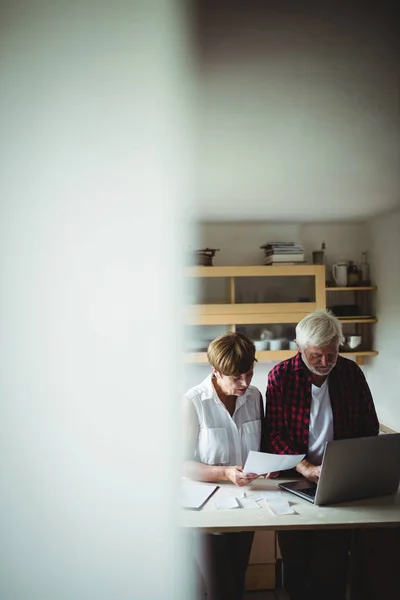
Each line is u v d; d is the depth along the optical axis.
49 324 1.08
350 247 3.82
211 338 3.56
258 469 1.39
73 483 1.07
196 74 1.46
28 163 1.09
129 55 1.14
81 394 1.08
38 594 1.05
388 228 3.48
